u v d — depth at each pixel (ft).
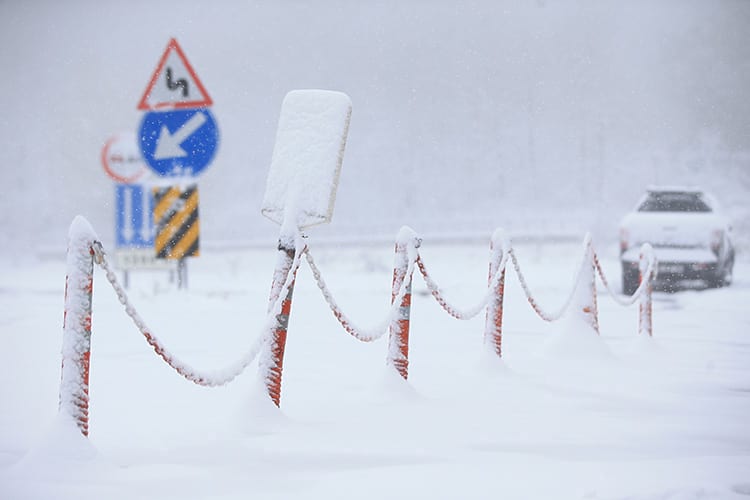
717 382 26.04
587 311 31.12
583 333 30.91
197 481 14.49
